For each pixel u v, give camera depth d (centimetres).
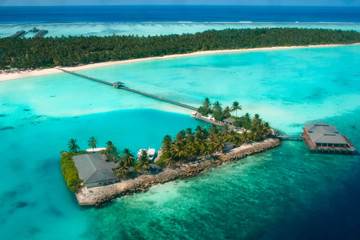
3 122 9456
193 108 10300
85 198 5759
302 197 5956
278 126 9088
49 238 5025
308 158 7412
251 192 6134
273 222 5288
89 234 5106
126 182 6269
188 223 5300
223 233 5053
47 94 12069
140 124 9275
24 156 7531
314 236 4962
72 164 6600
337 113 10138
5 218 5450
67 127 9100
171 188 6259
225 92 12150
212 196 6019
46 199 5953
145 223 5316
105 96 11850
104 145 7962
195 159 7212
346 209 5591
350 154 7550
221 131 7869
